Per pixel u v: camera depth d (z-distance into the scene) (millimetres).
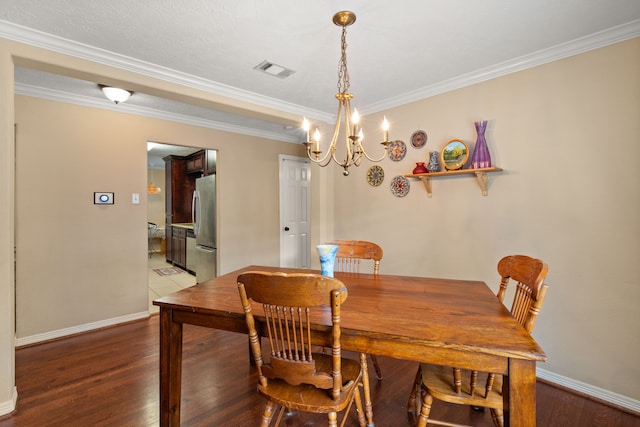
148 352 2668
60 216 2959
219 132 4094
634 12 1751
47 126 2891
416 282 1917
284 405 1330
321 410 1281
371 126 3355
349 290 1744
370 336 1207
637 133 1858
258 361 1382
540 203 2242
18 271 2760
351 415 1855
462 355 1119
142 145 3443
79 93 2963
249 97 2967
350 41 2043
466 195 2643
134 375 2297
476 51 2184
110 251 3238
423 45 2098
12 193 1905
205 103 2807
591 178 2023
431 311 1407
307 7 1690
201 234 4660
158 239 8047
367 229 3416
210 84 2697
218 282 1983
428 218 2900
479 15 1771
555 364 2188
